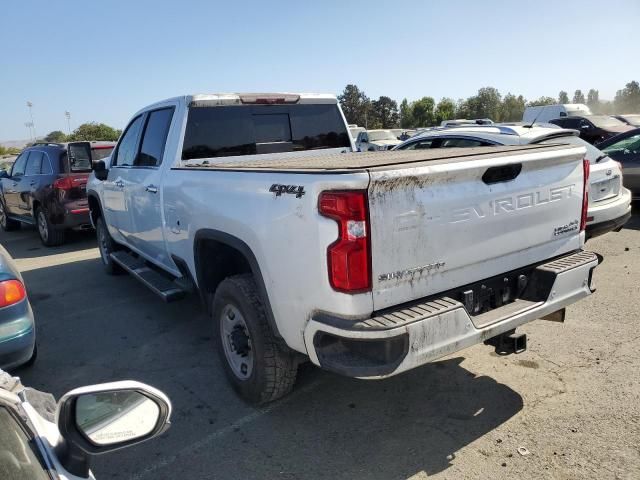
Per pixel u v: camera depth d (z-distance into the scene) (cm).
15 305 368
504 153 324
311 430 336
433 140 740
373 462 302
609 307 514
